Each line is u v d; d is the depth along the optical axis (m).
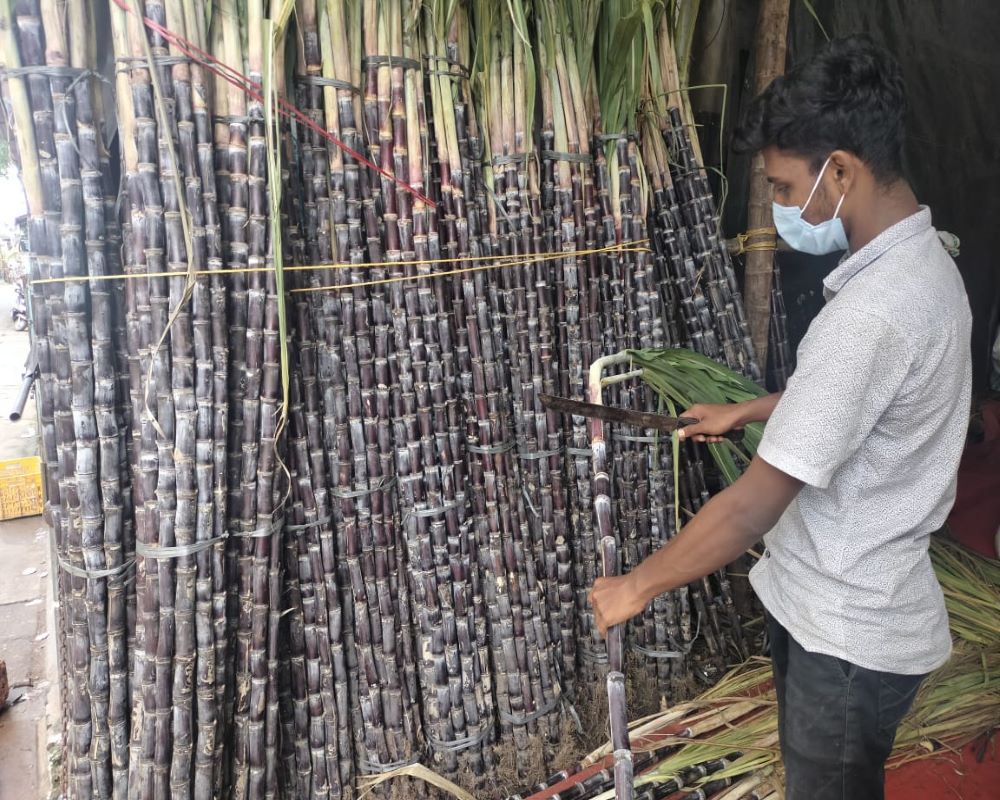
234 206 1.56
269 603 1.72
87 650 1.61
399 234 1.85
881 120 1.05
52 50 1.38
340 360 1.83
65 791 2.09
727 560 1.11
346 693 1.95
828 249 1.25
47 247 1.45
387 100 1.80
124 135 1.44
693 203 2.53
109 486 1.55
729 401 2.01
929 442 1.13
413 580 2.02
